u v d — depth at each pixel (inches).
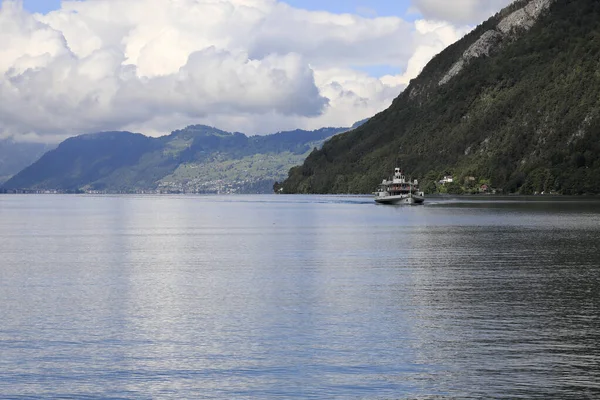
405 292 2293.3
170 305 2108.8
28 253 3708.2
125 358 1534.2
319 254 3533.5
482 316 1898.4
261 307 2065.7
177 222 6909.5
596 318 1863.9
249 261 3240.7
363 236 4739.2
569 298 2149.4
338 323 1839.3
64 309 2055.9
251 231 5388.8
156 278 2687.0
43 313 1998.0
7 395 1321.4
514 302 2092.8
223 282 2564.0
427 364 1465.3
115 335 1732.3
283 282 2549.2
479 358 1499.8
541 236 4512.8
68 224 6688.0
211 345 1631.4
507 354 1525.6
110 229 5821.9
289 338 1686.8
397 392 1309.1
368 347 1598.2
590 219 6417.3
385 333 1722.4
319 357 1525.6
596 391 1302.9
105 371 1448.1
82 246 4128.9
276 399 1286.9
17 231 5610.2
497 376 1386.6
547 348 1567.4
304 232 5206.7
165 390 1338.6
